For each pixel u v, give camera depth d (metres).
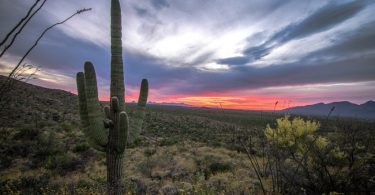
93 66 6.08
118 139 6.07
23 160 13.03
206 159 12.33
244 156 13.24
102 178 8.71
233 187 5.95
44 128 21.98
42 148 14.73
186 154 15.13
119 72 6.51
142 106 7.16
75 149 15.85
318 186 4.16
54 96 54.75
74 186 6.46
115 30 6.48
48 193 6.32
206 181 7.53
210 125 47.16
